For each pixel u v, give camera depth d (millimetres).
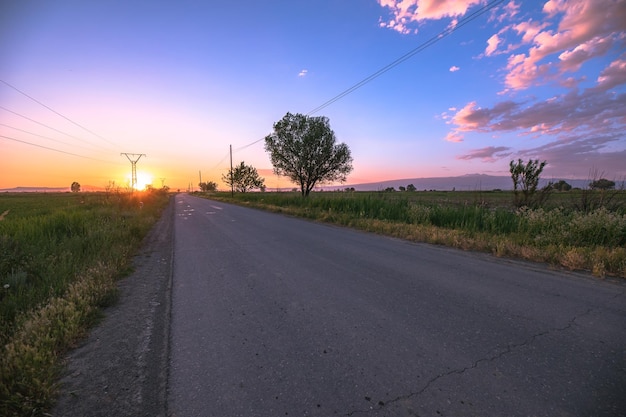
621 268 5336
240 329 3576
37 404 2291
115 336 3475
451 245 8195
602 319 3615
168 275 5988
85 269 5363
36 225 8969
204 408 2287
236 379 2631
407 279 5293
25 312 3697
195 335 3463
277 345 3188
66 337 3221
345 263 6492
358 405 2268
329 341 3238
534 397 2299
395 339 3238
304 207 21750
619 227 6844
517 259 6625
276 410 2236
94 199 23703
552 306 4016
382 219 13961
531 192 11711
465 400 2285
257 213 20828
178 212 23391
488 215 10680
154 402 2371
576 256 5828
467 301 4238
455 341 3164
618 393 2330
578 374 2574
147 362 2941
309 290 4852
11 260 5289
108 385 2590
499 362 2771
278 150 31234
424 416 2137
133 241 8797
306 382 2559
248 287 5078
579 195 11438
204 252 8031
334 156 30797
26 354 2643
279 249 8125
